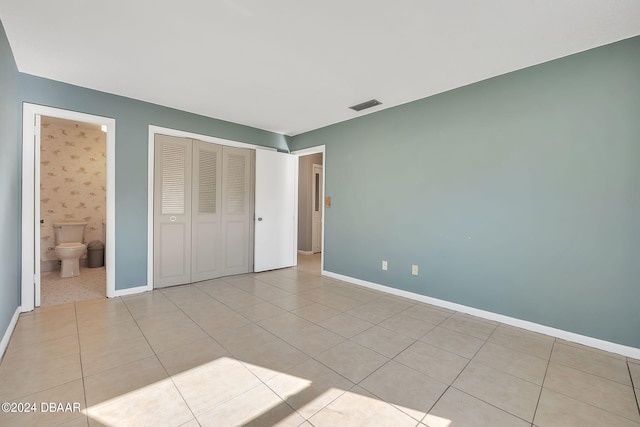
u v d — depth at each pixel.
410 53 2.36
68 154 4.64
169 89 3.11
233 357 2.07
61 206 4.59
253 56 2.43
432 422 1.47
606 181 2.22
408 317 2.85
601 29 2.02
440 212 3.16
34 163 2.86
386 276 3.68
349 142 4.13
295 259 5.17
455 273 3.04
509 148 2.67
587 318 2.30
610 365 2.02
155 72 2.72
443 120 3.13
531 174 2.55
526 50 2.30
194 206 3.95
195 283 3.95
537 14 1.87
